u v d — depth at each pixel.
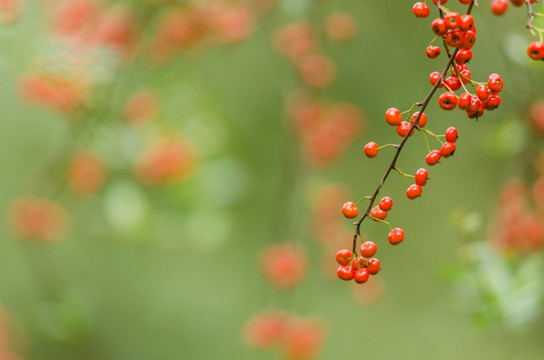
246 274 8.45
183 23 5.34
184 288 8.53
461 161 7.95
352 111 5.80
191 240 5.43
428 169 8.11
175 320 8.34
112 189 5.33
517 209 4.66
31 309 8.16
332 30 5.62
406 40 6.66
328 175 7.82
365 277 2.40
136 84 5.29
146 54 5.39
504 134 4.73
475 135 7.31
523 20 4.88
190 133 5.41
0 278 8.32
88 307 7.80
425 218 8.36
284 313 5.55
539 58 2.27
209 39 5.60
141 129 5.14
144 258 8.38
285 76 6.38
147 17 5.06
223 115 6.20
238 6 5.59
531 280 4.07
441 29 2.20
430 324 8.50
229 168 5.55
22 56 4.03
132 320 8.30
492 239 4.84
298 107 5.71
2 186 7.53
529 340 7.64
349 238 5.85
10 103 6.62
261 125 6.81
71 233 8.13
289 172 5.61
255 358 8.06
